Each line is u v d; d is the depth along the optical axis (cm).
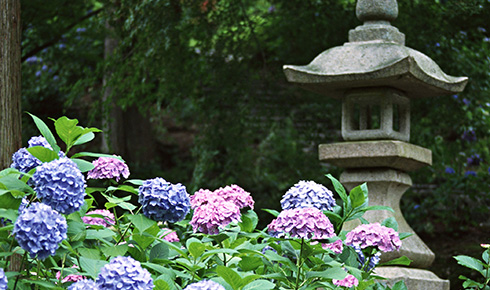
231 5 717
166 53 705
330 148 405
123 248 221
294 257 246
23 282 198
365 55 396
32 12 780
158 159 1148
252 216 284
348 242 248
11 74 345
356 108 718
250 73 764
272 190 887
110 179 251
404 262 270
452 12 645
